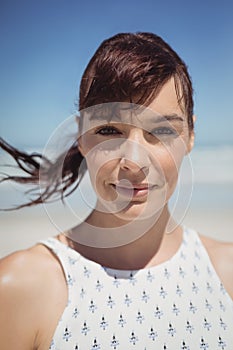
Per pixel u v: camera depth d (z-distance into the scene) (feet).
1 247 10.02
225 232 10.57
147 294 3.37
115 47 3.10
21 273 3.23
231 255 3.73
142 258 3.47
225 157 17.15
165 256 3.55
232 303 3.51
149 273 3.44
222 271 3.63
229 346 3.36
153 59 3.03
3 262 3.31
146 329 3.28
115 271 3.38
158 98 3.04
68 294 3.27
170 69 3.07
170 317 3.35
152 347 3.25
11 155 3.92
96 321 3.22
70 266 3.33
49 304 3.21
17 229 10.85
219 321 3.41
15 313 3.15
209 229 10.82
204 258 3.64
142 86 2.98
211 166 16.37
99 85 3.05
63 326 3.17
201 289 3.50
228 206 11.86
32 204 4.03
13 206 4.52
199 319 3.39
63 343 3.15
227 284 3.59
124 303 3.31
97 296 3.29
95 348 3.16
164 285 3.44
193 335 3.34
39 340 3.18
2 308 3.14
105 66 3.05
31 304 3.18
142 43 3.12
